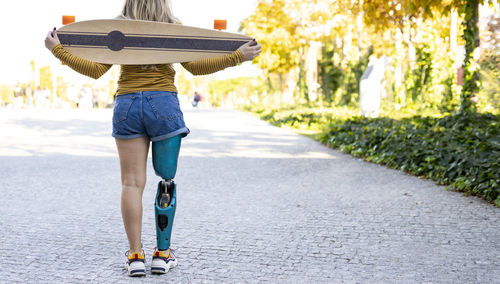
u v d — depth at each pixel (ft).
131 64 9.58
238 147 33.96
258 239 12.38
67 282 9.44
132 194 9.85
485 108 32.50
